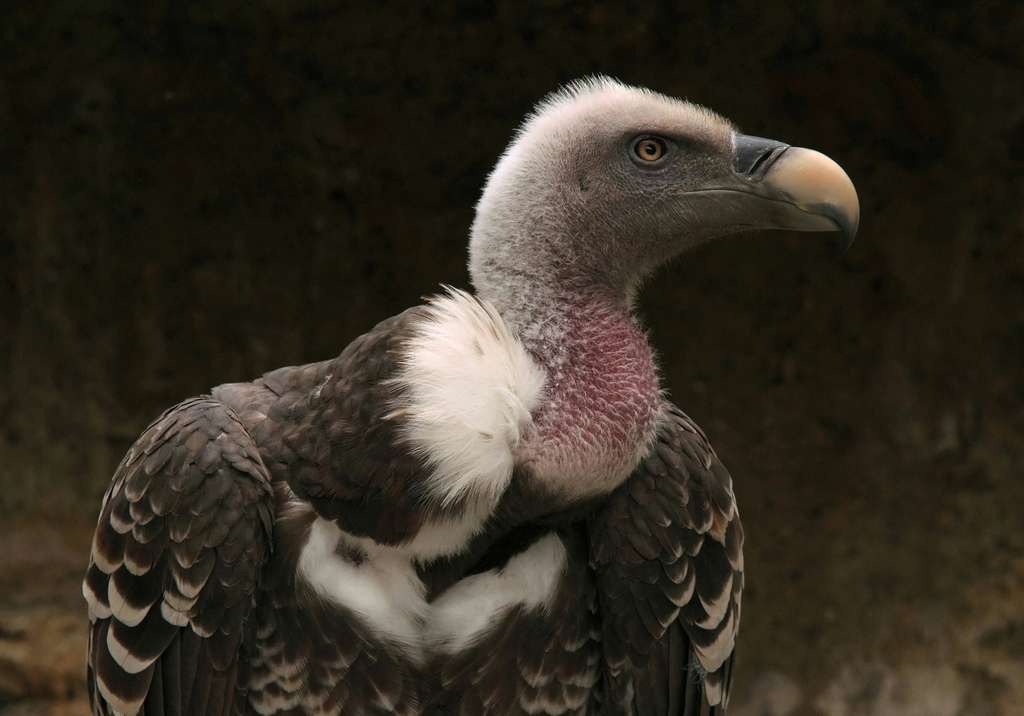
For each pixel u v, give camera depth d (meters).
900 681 12.86
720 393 13.52
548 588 5.46
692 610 5.82
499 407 4.94
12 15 13.00
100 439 13.74
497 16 12.97
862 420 13.32
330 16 12.99
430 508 5.00
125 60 13.17
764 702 13.03
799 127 12.92
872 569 13.20
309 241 13.59
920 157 12.88
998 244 12.87
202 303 13.67
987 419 13.04
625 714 5.77
